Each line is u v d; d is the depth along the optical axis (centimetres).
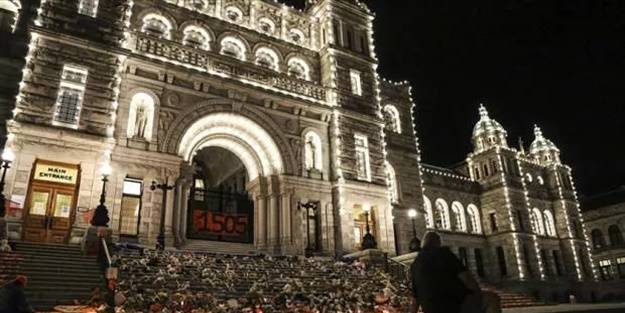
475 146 5700
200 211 2908
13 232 2042
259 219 2989
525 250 4956
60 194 2267
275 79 3203
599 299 5112
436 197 4869
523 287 4662
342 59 3644
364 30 3938
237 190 3841
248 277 2067
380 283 2405
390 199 3441
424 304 478
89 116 2417
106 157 2392
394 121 4259
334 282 2233
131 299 1534
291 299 1869
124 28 2691
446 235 4747
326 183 3200
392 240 3312
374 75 3806
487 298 545
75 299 1559
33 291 1543
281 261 2455
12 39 2966
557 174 5834
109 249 1914
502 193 5075
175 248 2484
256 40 3372
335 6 3812
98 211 1967
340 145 3316
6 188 2120
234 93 2967
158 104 2675
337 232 3103
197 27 3109
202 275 1942
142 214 2452
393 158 4025
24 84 2309
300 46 3600
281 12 3653
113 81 2542
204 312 1555
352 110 3484
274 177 3050
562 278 5222
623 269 5906
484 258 4984
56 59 2428
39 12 2461
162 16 2980
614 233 6150
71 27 2516
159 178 2556
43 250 1862
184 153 2812
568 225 5553
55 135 2286
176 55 2833
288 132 3167
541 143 6197
